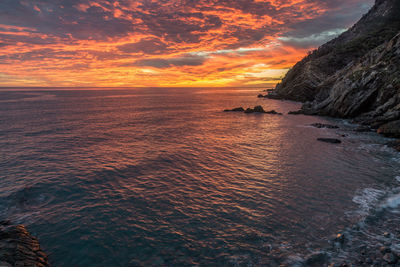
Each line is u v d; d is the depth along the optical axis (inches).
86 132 1891.0
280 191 783.7
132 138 1663.4
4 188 816.9
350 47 5108.3
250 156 1203.2
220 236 546.0
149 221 615.8
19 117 2829.7
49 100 6245.1
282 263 446.6
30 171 989.2
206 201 723.4
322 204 682.8
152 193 783.1
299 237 530.3
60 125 2247.8
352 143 1438.2
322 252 472.1
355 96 2363.4
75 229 581.0
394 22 5944.9
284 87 6560.0
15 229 528.7
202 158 1174.3
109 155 1228.5
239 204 700.7
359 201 692.1
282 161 1112.8
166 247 511.8
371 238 511.8
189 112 3491.6
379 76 2201.0
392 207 647.1
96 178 914.1
